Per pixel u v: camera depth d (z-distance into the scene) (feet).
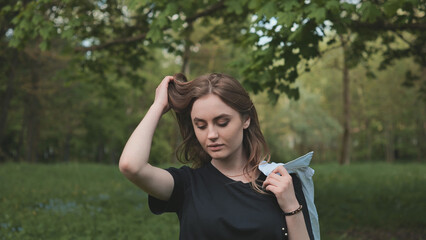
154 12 17.24
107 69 27.76
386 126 128.67
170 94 5.46
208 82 5.08
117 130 97.19
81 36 24.09
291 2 13.14
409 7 12.00
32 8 18.26
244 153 5.70
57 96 72.02
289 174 5.51
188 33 22.25
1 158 93.86
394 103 98.99
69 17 20.07
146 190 5.20
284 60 14.42
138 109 92.58
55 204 23.66
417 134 128.57
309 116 123.85
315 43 13.91
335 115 124.98
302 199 5.33
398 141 154.10
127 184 34.88
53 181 35.06
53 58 50.49
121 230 17.84
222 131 5.02
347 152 65.72
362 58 24.53
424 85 26.84
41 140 109.09
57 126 85.56
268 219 5.04
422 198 26.84
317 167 56.34
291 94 15.83
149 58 28.07
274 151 126.21
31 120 75.97
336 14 12.88
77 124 86.74
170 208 5.63
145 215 21.49
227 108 4.99
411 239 18.12
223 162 5.53
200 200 5.27
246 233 5.00
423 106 96.48
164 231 17.81
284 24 13.19
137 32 25.07
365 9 11.76
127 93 81.71
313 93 125.59
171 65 88.33
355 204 25.32
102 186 33.06
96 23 23.80
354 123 134.41
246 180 5.41
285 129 126.00
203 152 5.95
